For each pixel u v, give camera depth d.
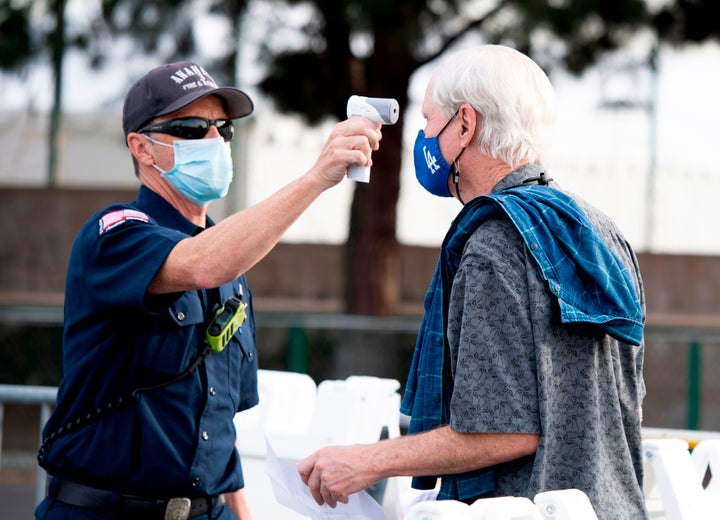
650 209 26.45
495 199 3.70
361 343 15.33
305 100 17.00
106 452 4.06
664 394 15.05
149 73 4.48
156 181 4.48
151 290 3.92
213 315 4.26
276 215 3.78
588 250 3.68
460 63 3.96
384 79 17.45
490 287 3.63
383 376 15.28
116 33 17.28
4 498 11.98
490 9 16.23
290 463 4.05
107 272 3.96
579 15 15.22
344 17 15.22
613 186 26.17
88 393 4.09
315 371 15.45
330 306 26.61
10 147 28.45
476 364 3.59
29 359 17.34
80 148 28.47
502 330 3.60
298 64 16.69
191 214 4.60
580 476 3.63
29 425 14.38
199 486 4.15
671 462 4.54
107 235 4.01
